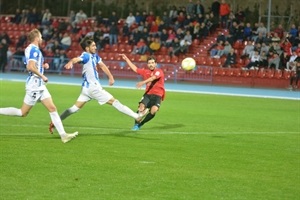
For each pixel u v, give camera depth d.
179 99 55.06
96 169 21.73
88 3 93.75
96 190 18.84
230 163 23.88
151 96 32.25
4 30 92.50
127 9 91.88
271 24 83.94
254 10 84.88
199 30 82.31
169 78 78.50
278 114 44.50
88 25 89.12
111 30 84.81
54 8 95.38
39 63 26.66
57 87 63.06
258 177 21.55
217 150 26.81
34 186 19.02
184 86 73.00
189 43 81.38
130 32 85.06
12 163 22.16
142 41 82.44
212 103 52.03
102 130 32.03
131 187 19.38
